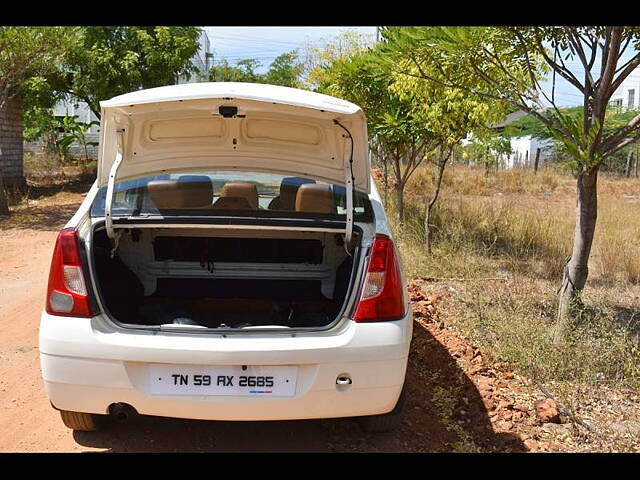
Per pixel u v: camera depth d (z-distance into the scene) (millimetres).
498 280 7203
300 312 3801
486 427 3912
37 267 8188
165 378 3070
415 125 8625
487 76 5473
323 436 3742
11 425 3812
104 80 17281
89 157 26922
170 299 3926
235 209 3518
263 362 3037
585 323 5141
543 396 4363
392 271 3246
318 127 3545
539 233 9586
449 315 5969
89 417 3508
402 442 3697
